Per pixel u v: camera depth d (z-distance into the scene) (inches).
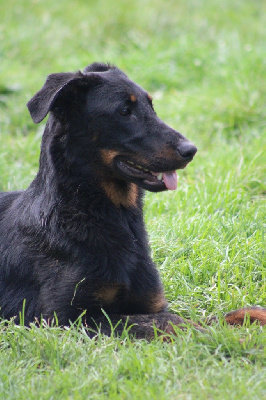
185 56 688.4
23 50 734.5
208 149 516.7
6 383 240.4
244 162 473.4
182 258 350.3
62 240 284.2
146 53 708.0
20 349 266.8
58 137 289.3
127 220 301.4
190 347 256.2
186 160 285.1
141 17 815.1
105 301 286.7
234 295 315.6
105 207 293.0
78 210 288.8
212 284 331.3
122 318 282.5
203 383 232.5
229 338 259.6
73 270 281.3
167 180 293.3
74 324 280.5
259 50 644.7
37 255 291.1
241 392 225.0
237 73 608.7
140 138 288.7
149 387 230.2
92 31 787.4
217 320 282.7
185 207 416.8
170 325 273.9
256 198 434.6
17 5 835.4
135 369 243.1
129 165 294.2
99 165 289.9
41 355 261.1
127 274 289.3
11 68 676.7
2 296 303.3
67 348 261.4
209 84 629.3
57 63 705.0
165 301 307.7
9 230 306.5
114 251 288.4
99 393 234.7
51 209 288.8
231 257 346.6
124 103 288.4
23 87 634.8
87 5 855.1
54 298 282.7
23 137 551.8
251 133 528.1
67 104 286.7
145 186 291.7
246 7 859.4
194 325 274.4
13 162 493.4
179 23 807.7
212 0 869.2
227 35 738.2
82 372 243.8
